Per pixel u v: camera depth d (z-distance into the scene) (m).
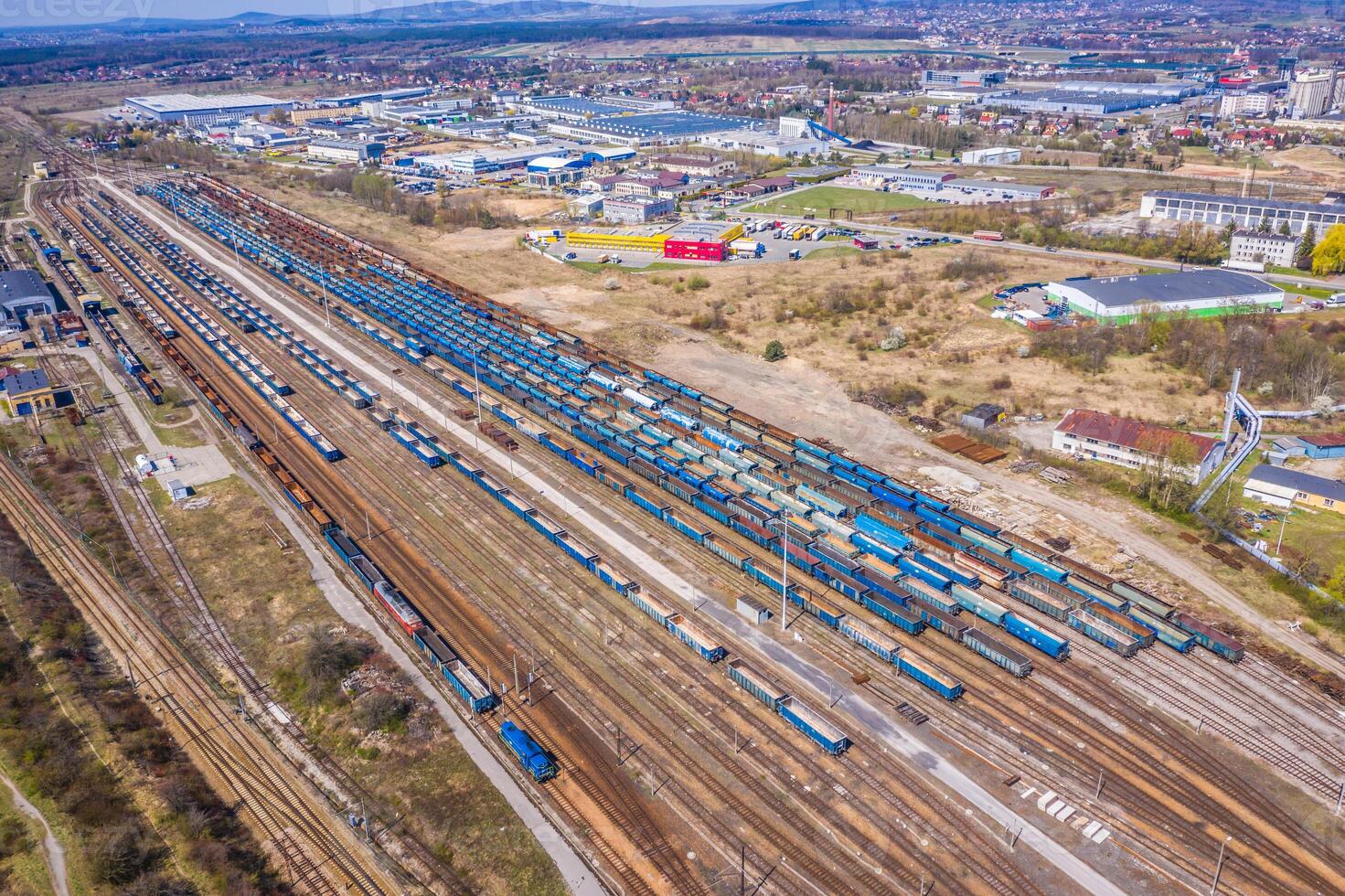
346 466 143.50
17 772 81.75
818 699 92.38
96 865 72.06
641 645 100.75
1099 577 110.75
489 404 166.12
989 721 89.62
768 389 173.25
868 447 149.25
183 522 127.00
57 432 154.62
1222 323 189.12
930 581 110.50
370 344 199.00
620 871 74.06
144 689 95.06
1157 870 73.88
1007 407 160.75
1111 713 90.69
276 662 98.62
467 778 82.81
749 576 113.38
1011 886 72.38
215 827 77.94
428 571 115.50
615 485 133.88
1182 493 127.56
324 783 82.81
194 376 176.12
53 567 116.38
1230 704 91.81
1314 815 79.19
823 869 74.06
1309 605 105.88
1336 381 164.62
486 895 72.00
